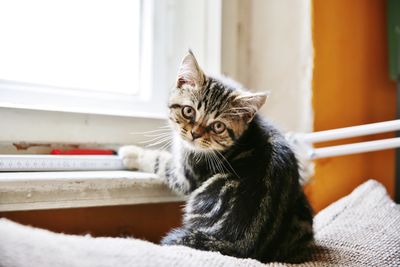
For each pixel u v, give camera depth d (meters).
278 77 1.44
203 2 1.44
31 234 0.65
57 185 0.94
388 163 1.41
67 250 0.63
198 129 1.15
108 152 1.23
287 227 0.99
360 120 1.38
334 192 1.35
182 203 1.25
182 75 1.18
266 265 0.81
